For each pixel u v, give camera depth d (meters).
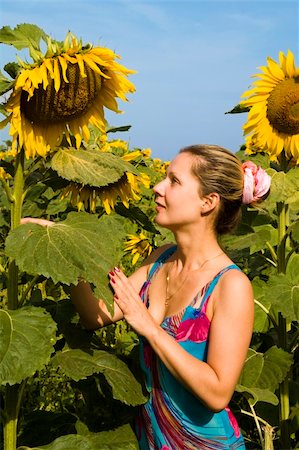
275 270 5.34
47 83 2.92
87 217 3.08
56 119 3.19
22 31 3.04
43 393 4.76
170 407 3.08
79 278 3.18
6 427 3.25
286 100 4.63
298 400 4.56
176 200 3.08
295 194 4.29
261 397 3.92
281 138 4.76
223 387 2.85
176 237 3.16
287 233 4.54
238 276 2.96
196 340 2.98
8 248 2.85
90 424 3.64
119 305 2.92
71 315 3.62
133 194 3.59
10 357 2.78
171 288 3.19
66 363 3.13
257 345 4.78
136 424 3.41
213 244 3.13
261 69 4.71
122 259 7.21
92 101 3.29
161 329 2.91
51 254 2.82
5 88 2.94
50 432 3.69
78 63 2.99
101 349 3.60
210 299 2.98
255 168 3.15
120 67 3.13
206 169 3.04
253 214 4.67
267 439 3.94
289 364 4.22
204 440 3.04
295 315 4.02
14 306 3.24
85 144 3.47
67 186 3.57
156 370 3.12
